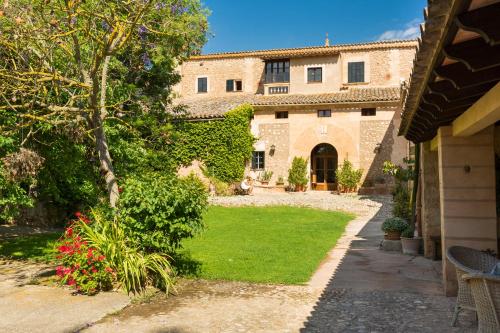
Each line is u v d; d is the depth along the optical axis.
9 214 9.87
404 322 5.05
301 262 8.45
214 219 15.36
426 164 9.27
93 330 4.71
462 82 3.41
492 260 5.08
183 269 7.55
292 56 26.11
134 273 6.05
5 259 8.55
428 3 2.45
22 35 6.71
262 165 25.11
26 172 7.05
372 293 6.33
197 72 30.66
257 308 5.59
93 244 6.18
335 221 15.12
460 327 4.86
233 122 23.97
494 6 2.29
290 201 19.95
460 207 6.33
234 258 8.80
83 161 11.42
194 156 24.33
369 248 10.40
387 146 23.25
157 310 5.49
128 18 7.30
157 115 13.38
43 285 6.43
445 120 6.03
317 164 25.44
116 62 11.08
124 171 11.73
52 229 13.63
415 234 11.41
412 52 25.69
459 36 2.75
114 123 11.41
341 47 26.05
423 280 7.16
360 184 23.45
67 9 6.58
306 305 5.73
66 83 8.28
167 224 6.81
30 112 7.70
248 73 29.67
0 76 6.93
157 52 10.25
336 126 24.00
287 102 24.28
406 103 5.33
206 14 10.19
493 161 6.30
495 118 4.39
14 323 4.84
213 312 5.41
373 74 26.14
